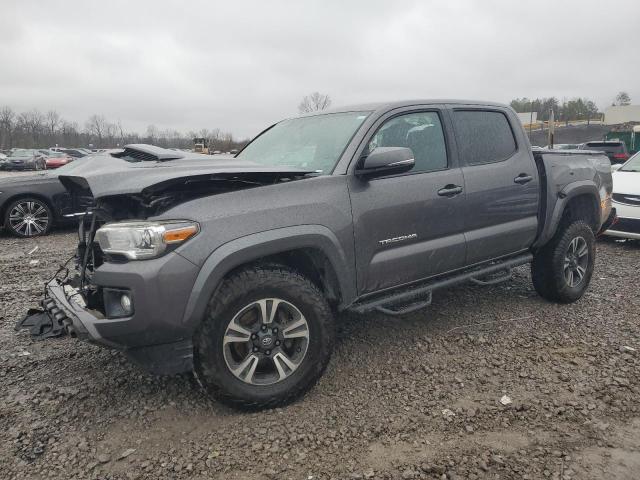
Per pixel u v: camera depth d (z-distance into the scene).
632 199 7.45
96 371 3.60
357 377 3.49
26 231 9.06
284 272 3.07
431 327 4.36
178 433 2.88
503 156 4.38
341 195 3.30
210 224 2.82
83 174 3.04
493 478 2.47
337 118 3.96
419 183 3.69
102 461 2.64
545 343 4.00
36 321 4.27
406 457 2.64
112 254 2.78
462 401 3.17
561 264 4.75
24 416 3.04
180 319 2.75
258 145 4.36
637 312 4.67
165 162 3.15
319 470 2.55
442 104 4.10
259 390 3.01
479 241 4.09
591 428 2.87
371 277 3.47
